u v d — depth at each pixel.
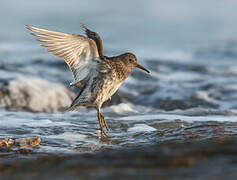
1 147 7.41
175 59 24.23
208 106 14.80
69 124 10.22
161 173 4.61
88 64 9.17
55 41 8.51
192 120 10.61
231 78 18.88
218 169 4.64
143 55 25.62
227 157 5.06
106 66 9.41
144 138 8.17
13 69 18.36
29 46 27.16
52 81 17.16
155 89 17.11
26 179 4.67
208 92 16.41
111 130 9.62
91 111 13.10
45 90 15.06
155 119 10.89
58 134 8.92
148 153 5.52
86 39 8.73
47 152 7.05
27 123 10.23
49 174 4.84
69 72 18.98
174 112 12.84
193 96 15.74
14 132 9.12
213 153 5.27
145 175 4.56
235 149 5.38
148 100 15.83
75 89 16.47
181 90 16.62
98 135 8.83
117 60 9.94
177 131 8.40
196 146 5.81
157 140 7.69
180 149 5.62
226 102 15.24
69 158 5.73
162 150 5.66
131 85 17.77
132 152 5.69
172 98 15.61
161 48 28.69
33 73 18.16
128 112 12.66
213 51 27.25
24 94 14.53
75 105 9.52
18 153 6.99
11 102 14.16
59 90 15.48
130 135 8.68
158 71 20.45
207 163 4.88
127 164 5.05
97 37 9.32
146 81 18.44
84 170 4.91
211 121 10.34
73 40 8.67
